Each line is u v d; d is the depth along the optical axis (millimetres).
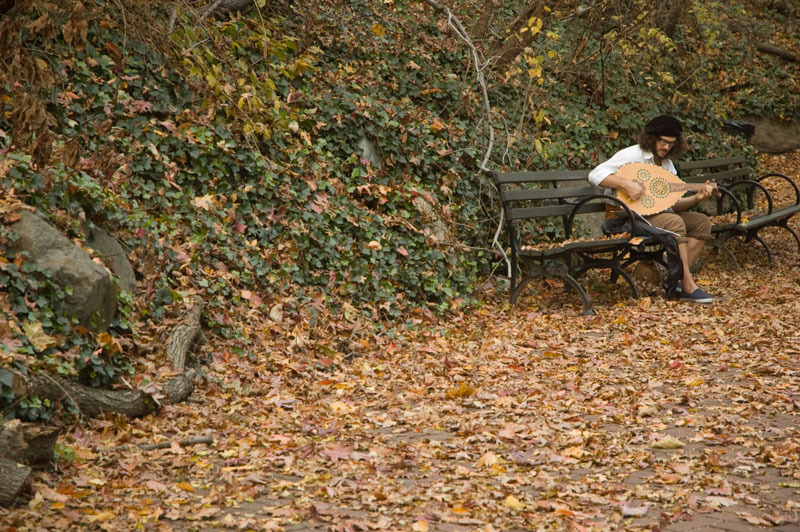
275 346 5551
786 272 8727
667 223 7492
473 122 9172
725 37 14297
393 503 3135
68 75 6277
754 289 7879
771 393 4586
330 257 6711
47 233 4238
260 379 5039
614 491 3246
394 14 10047
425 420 4266
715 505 3062
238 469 3527
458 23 8367
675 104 11461
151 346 4688
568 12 10930
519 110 9773
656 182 7676
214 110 6910
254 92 5590
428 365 5461
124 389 4215
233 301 5734
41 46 6047
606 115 10516
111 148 5898
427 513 3018
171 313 5086
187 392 4562
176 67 6801
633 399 4602
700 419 4152
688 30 13320
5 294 3969
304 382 5070
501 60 10078
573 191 8016
